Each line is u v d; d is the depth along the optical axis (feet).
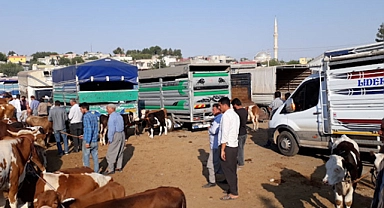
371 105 30.58
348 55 31.71
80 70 52.44
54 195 15.93
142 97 70.13
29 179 20.58
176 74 59.82
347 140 23.45
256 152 42.45
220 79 60.59
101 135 51.72
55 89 62.95
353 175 20.98
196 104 57.88
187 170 35.04
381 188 13.76
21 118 55.31
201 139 52.26
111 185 18.62
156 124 56.44
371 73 30.37
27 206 20.30
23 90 83.87
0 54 487.61
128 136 57.82
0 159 19.01
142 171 35.35
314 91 36.76
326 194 26.81
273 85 73.87
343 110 32.68
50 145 50.93
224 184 30.09
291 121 38.81
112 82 62.13
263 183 29.94
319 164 35.45
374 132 30.55
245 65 84.53
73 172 21.36
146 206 15.64
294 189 28.14
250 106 61.16
